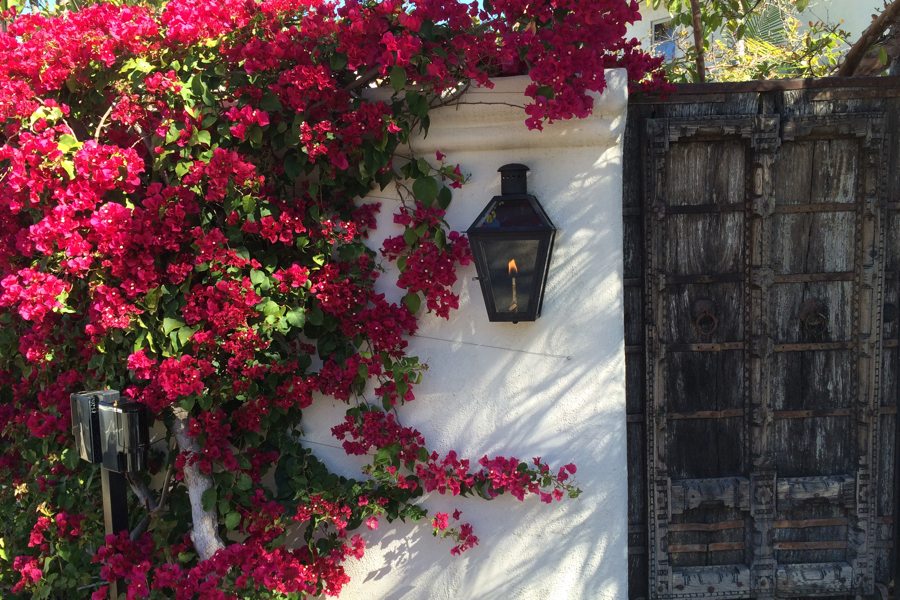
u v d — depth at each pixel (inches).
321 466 101.4
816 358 111.7
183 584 87.4
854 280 110.1
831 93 106.7
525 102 90.9
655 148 107.0
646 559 114.2
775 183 109.0
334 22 84.7
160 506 100.7
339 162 88.8
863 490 110.8
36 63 82.8
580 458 97.5
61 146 80.1
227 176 84.0
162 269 89.0
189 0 84.5
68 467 100.5
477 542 98.6
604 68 94.0
